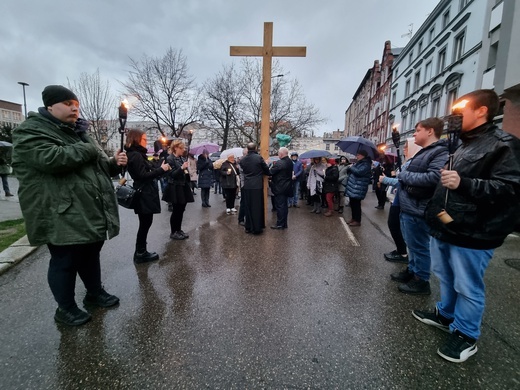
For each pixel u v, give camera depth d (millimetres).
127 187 2994
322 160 7488
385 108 27609
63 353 1934
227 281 3117
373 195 11930
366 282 3137
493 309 2561
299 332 2207
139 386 1671
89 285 2492
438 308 2281
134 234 4965
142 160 3346
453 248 1963
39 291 2768
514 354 1964
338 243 4629
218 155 16391
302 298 2756
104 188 2320
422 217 2645
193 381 1714
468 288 1894
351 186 5750
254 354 1954
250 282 3104
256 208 5074
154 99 19891
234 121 21344
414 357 1938
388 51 27078
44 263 3455
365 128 38438
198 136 31875
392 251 3990
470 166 1821
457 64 13812
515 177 1627
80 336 2115
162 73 19750
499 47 7203
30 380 1699
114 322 2305
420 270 2826
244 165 5055
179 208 4594
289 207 8523
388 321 2371
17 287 2848
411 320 2387
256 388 1670
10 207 7078
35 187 1992
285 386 1686
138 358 1901
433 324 2297
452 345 1946
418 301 2711
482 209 1792
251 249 4254
